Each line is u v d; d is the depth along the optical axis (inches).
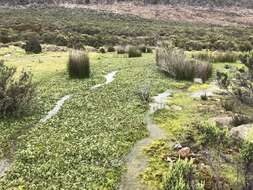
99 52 1499.8
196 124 556.7
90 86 815.7
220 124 571.8
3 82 623.2
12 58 1182.9
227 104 689.6
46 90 766.5
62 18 3821.4
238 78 808.3
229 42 1991.9
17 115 604.7
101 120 598.2
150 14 5147.6
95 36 2101.4
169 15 5182.1
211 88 843.4
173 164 384.8
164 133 561.9
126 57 1326.3
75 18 3993.6
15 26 2293.3
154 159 469.4
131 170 444.5
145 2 5895.7
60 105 677.3
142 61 1202.6
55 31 2256.4
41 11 4542.3
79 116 614.9
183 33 2876.5
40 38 1825.8
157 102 721.0
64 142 510.0
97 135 537.0
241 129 533.3
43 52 1385.3
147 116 637.3
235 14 5693.9
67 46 1657.2
